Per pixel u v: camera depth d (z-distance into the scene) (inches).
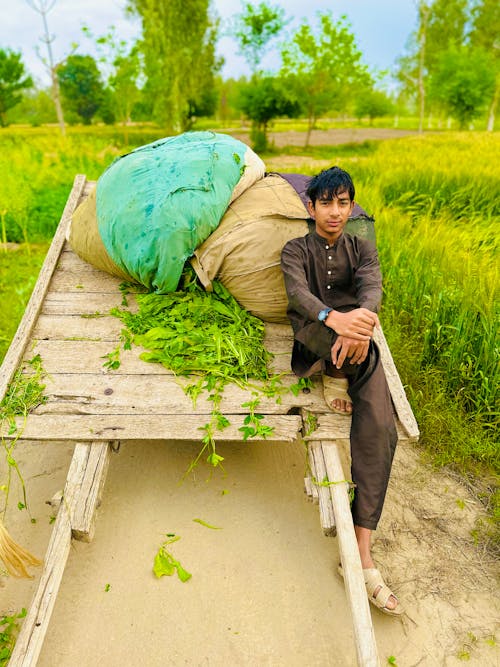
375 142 963.3
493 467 140.9
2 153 453.1
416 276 192.2
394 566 114.5
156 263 128.0
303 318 109.7
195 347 121.8
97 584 106.9
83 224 146.1
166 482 130.4
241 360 118.8
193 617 101.3
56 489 129.7
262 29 842.2
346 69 877.2
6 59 1212.5
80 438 107.7
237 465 136.3
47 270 146.9
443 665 96.3
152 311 131.6
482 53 1069.8
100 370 119.8
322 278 111.7
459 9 1409.9
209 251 129.2
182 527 119.0
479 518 126.8
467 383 159.2
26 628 84.2
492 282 163.6
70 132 980.6
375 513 103.2
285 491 129.1
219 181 132.0
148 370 119.8
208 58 959.6
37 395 114.3
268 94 861.8
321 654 96.1
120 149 702.5
